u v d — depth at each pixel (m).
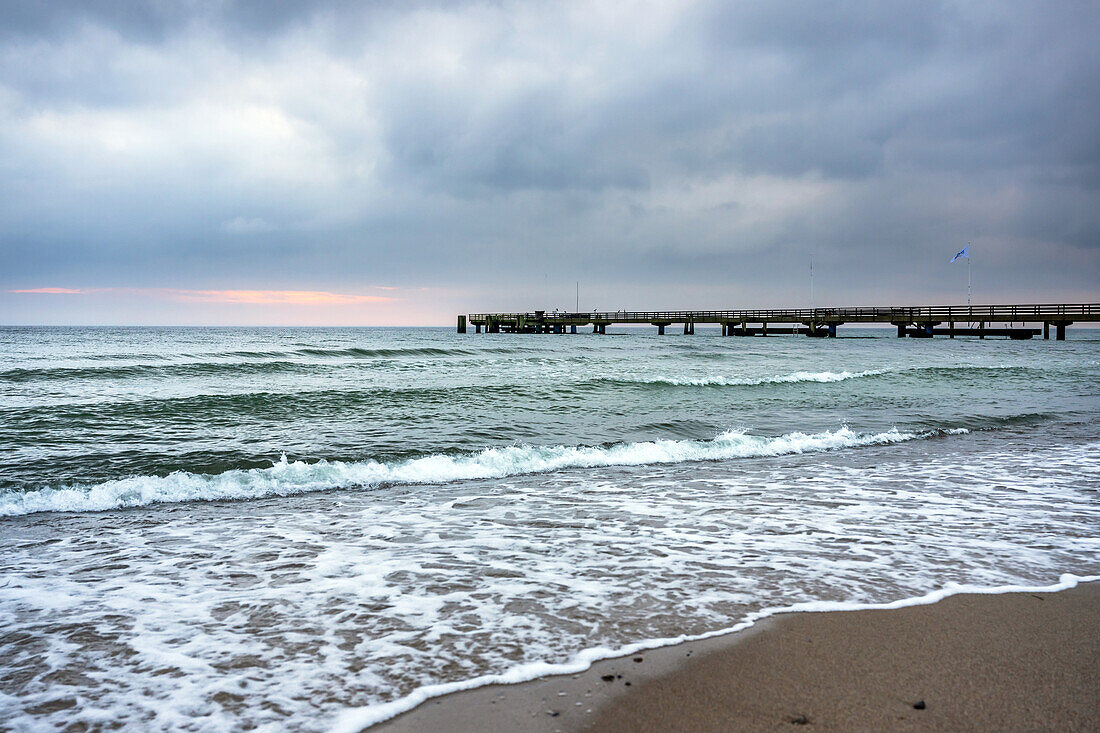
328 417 11.11
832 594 3.70
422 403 12.75
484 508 5.96
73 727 2.32
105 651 2.96
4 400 12.01
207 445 8.61
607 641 3.05
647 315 60.28
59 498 6.16
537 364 23.83
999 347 41.53
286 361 23.92
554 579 3.97
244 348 33.31
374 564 4.28
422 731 2.28
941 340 51.31
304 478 7.09
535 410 12.29
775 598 3.63
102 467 7.31
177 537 4.99
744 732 2.25
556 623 3.27
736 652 2.92
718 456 8.78
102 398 12.49
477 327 77.31
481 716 2.37
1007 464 8.23
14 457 7.63
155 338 50.66
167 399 11.82
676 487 6.91
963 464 8.24
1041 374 21.28
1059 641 3.05
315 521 5.49
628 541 4.86
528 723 2.32
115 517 5.65
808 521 5.46
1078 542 4.82
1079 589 3.80
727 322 57.28
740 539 4.89
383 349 30.56
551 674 2.71
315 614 3.40
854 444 9.73
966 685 2.60
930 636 3.10
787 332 58.66
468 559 4.39
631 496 6.48
